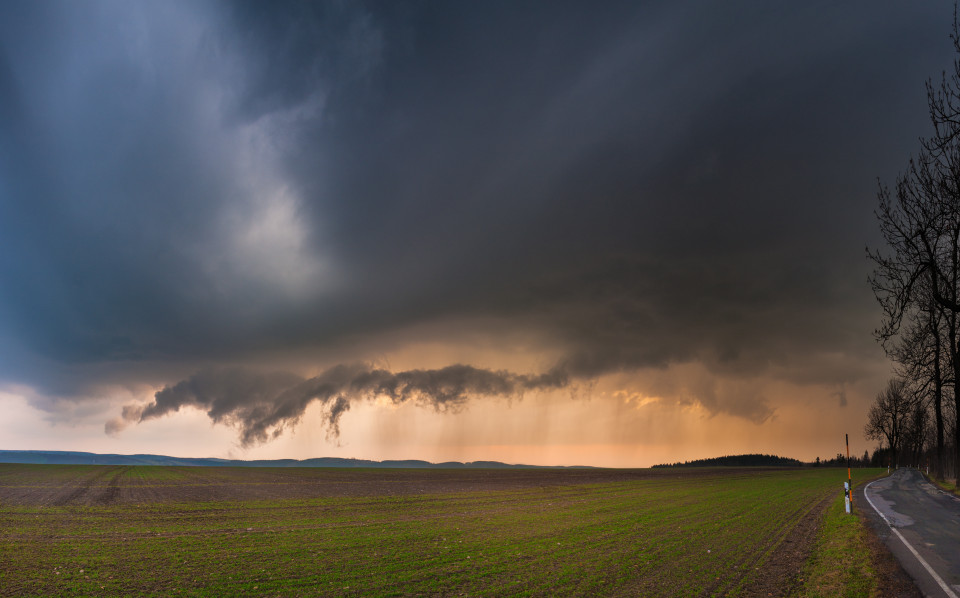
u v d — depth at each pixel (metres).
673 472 115.56
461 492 54.94
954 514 29.92
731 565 17.22
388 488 59.91
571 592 13.96
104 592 14.23
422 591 14.16
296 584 14.98
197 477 73.69
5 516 30.06
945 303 15.84
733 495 48.22
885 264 16.58
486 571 16.61
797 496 45.06
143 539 23.08
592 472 118.38
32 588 14.66
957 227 15.47
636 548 20.83
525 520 30.78
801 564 17.25
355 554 19.70
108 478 66.69
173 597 13.70
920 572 15.20
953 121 15.05
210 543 22.14
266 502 40.62
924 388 24.58
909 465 132.38
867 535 21.98
